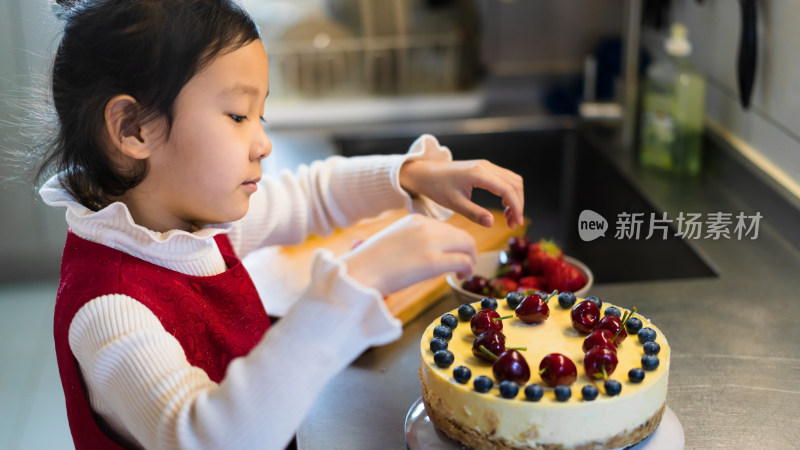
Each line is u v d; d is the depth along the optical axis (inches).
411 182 46.1
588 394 32.2
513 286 49.9
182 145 34.0
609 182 79.1
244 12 35.1
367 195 48.7
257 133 35.5
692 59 78.6
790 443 37.2
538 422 32.3
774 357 44.8
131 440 35.7
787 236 60.5
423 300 52.4
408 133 90.7
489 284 50.4
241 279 40.1
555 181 92.0
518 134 90.9
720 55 72.1
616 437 33.1
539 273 52.1
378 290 31.2
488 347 35.0
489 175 42.8
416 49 96.0
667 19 83.1
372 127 93.3
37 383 97.7
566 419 32.1
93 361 31.9
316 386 29.6
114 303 33.3
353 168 49.8
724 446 37.0
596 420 32.4
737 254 58.4
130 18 32.8
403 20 94.7
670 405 40.3
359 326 30.0
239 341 38.4
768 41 62.9
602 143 82.4
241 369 29.9
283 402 29.1
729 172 69.5
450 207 44.3
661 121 73.3
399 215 71.5
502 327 38.2
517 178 43.9
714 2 72.5
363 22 94.6
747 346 46.1
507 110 96.8
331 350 29.6
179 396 30.4
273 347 29.8
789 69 59.8
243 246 48.6
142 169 34.7
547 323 38.8
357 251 32.1
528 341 37.0
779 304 51.1
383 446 38.5
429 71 97.1
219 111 33.9
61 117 34.9
